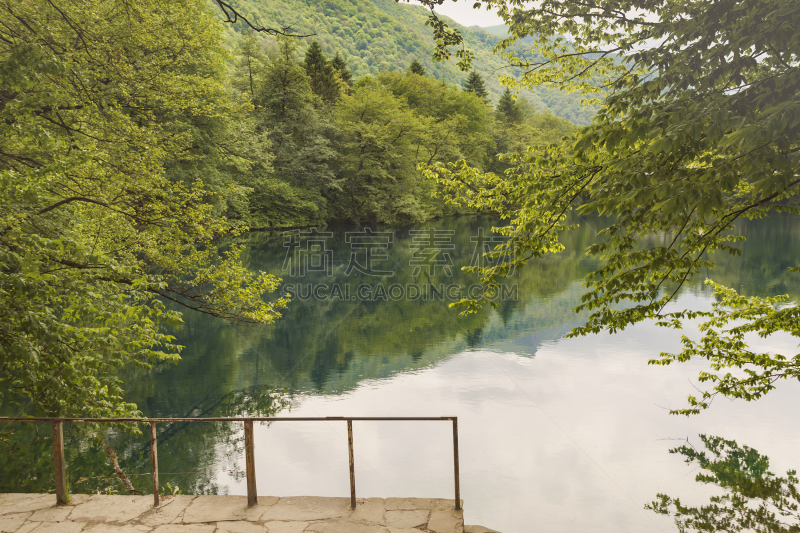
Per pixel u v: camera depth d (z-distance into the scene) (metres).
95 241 9.33
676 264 4.52
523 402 9.90
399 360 12.88
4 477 6.82
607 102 4.47
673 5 5.09
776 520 5.82
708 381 10.70
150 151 9.94
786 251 28.59
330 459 7.67
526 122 77.75
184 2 14.75
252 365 12.48
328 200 48.50
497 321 17.00
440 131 50.12
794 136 3.41
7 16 7.76
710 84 3.88
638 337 14.33
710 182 3.41
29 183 5.79
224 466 7.42
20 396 9.46
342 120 47.16
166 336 6.86
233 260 9.79
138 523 3.80
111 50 9.75
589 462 7.40
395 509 3.97
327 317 17.70
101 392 6.71
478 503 6.41
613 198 3.94
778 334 12.94
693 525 5.76
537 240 5.17
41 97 6.15
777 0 3.43
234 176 37.41
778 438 8.04
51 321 5.36
